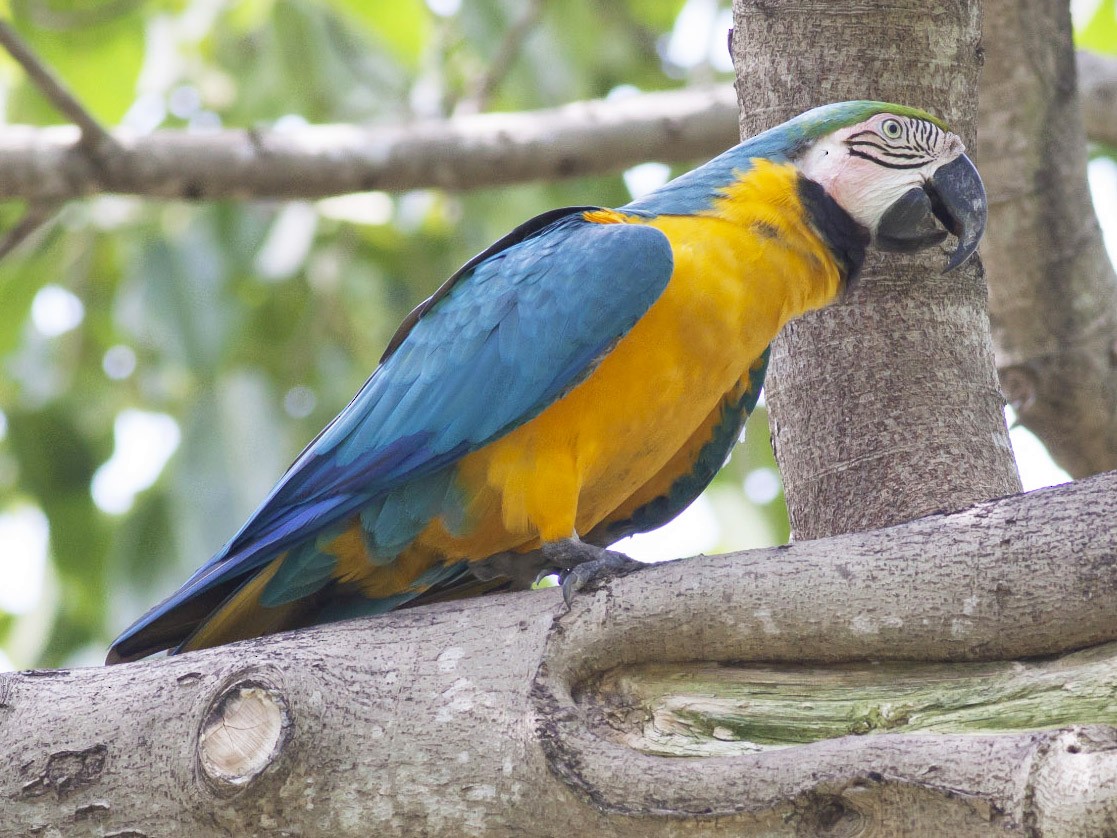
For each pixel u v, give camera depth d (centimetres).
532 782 546
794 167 801
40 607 1502
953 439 745
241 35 1407
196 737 564
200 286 1326
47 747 579
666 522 895
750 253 770
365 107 1355
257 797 553
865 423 755
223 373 1356
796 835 511
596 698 577
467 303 785
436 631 598
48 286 1478
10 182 1103
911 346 768
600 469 766
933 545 563
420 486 766
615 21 1614
